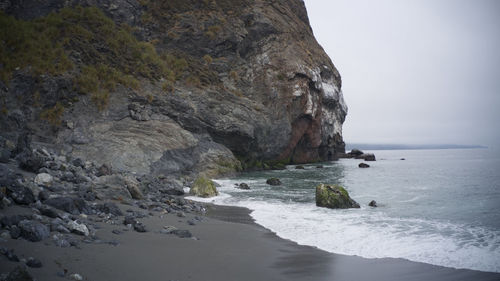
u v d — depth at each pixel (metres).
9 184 8.94
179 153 28.00
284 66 48.06
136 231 9.24
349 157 72.56
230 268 7.32
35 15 34.47
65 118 25.16
